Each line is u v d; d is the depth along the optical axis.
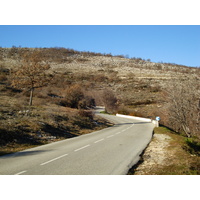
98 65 169.00
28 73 26.25
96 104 68.12
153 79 105.81
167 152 10.33
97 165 7.48
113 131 19.47
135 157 8.99
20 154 9.17
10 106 20.98
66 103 37.78
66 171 6.66
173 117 21.39
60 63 161.75
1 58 134.75
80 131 18.55
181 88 20.41
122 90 86.25
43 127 15.30
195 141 13.80
